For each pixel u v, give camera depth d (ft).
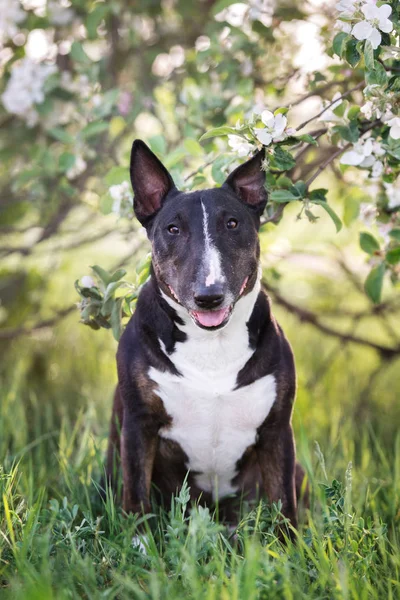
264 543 12.43
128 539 12.03
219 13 19.89
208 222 12.82
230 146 14.83
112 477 15.14
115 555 12.12
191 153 16.10
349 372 22.15
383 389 22.56
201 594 10.06
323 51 17.40
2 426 17.89
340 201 21.13
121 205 16.05
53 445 17.47
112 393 21.66
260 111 15.42
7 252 22.86
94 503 14.92
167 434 14.16
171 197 13.80
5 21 20.58
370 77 13.17
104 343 24.82
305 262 22.36
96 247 27.04
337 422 18.92
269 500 14.07
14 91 20.12
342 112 14.28
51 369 23.49
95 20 19.79
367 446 18.37
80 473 15.61
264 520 13.20
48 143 22.70
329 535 12.03
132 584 10.46
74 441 18.65
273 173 15.06
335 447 17.08
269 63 19.52
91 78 19.84
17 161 23.56
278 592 10.31
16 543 11.65
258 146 13.96
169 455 14.44
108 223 23.48
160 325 13.60
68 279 26.94
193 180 15.39
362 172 16.70
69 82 20.61
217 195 13.20
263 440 14.10
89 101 19.65
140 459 13.93
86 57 19.77
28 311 24.61
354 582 10.89
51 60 21.93
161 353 13.64
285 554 11.83
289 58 19.58
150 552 11.85
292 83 18.80
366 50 12.91
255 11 19.11
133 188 14.03
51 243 24.21
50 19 21.24
